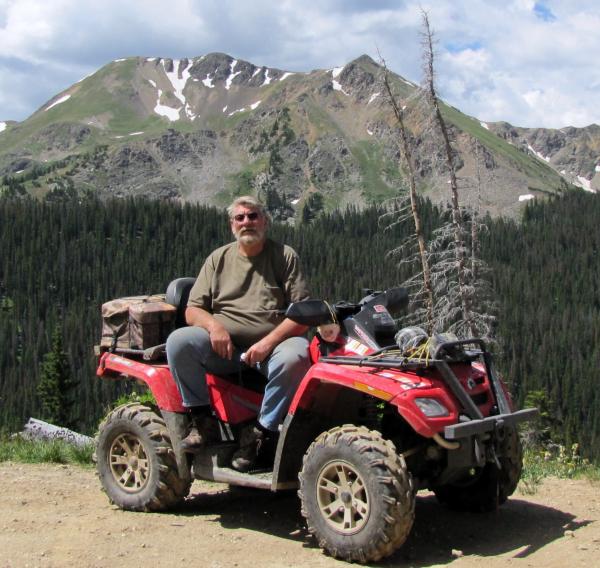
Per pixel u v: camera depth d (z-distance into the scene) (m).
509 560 4.66
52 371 73.06
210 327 5.51
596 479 7.07
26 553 4.74
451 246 18.83
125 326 6.19
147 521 5.56
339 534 4.66
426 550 4.94
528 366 114.75
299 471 5.21
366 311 5.23
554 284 171.62
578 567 4.43
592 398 100.94
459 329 17.92
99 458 6.12
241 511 5.89
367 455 4.56
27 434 10.23
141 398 9.93
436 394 4.69
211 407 5.68
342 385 4.97
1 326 151.12
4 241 198.38
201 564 4.59
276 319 5.52
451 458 4.82
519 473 5.54
